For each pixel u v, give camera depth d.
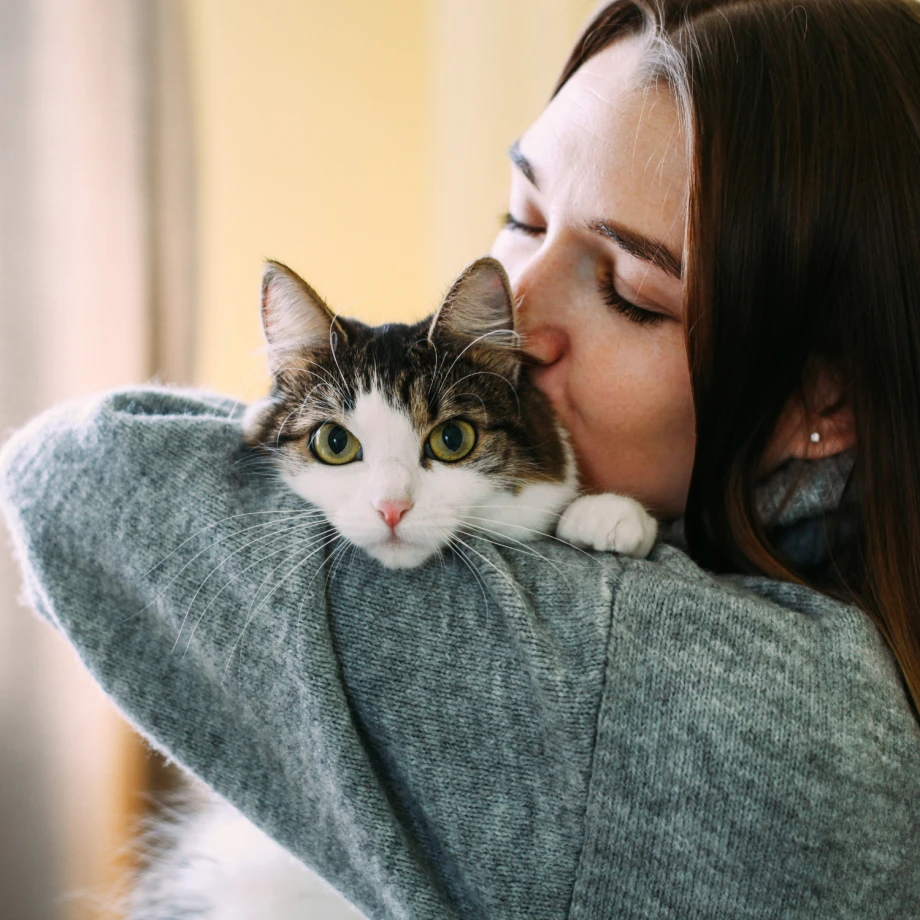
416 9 2.69
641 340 1.24
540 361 1.30
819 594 1.08
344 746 0.92
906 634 1.07
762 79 1.13
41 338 1.89
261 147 2.49
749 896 0.89
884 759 0.94
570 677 0.92
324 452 1.18
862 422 1.17
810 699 0.93
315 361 1.23
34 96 1.85
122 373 2.06
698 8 1.31
